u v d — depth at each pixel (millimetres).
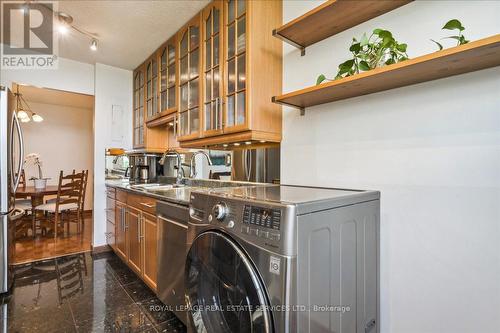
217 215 1146
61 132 5555
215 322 1189
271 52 1802
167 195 1966
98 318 1847
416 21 1263
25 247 3389
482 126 1074
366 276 1212
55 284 2359
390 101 1346
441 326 1171
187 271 1353
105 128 3336
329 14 1392
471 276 1096
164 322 1808
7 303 2031
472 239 1095
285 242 873
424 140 1229
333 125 1589
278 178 1905
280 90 1848
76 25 2357
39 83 2953
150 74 3053
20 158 2414
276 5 1837
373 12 1373
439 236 1182
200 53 2102
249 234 993
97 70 3273
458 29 1092
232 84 1834
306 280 904
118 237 2881
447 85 1166
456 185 1137
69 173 5613
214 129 1959
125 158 3504
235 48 1807
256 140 1785
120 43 2719
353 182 1489
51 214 4246
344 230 1083
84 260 2957
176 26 2377
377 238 1282
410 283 1263
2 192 2152
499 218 1034
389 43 1192
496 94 1045
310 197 1066
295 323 868
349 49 1380
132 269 2496
